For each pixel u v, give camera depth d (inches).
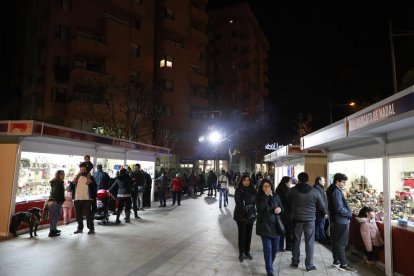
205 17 1836.9
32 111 1279.5
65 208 438.6
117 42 1363.2
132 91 1129.4
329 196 288.8
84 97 1152.2
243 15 2390.5
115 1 1382.9
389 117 216.5
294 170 664.4
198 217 543.5
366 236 287.1
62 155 451.5
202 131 1713.8
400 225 258.4
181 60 1646.2
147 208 649.0
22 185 388.8
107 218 457.4
